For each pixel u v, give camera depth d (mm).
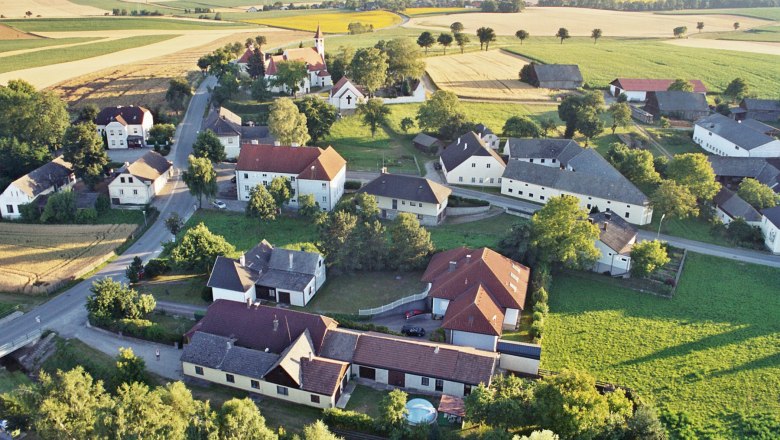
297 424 71938
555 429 63250
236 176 132500
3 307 94938
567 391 64375
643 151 139625
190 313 93062
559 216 100125
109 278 90625
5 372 82688
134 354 83688
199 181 126375
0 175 139125
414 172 149500
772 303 96438
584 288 100375
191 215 126875
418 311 92500
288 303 95625
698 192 126812
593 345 85438
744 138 151500
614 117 169500
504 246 104938
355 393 76812
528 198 135750
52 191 132250
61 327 90000
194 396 76375
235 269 94688
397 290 99562
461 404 72000
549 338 86938
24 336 86500
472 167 141625
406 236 103188
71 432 63094
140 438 58719
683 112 186750
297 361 76125
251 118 181750
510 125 163500
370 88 193750
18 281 101562
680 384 77625
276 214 124812
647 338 87125
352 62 194500
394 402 66688
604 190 126188
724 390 76375
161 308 94562
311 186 129500
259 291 96750
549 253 101250
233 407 62812
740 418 71625
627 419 66562
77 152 136125
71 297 98375
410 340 80750
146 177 131750
